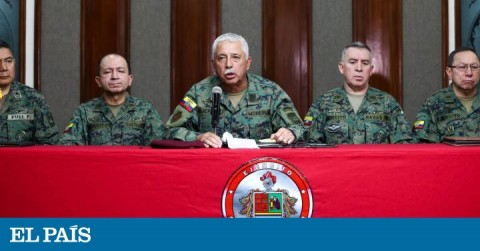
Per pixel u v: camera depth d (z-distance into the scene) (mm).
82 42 3902
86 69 3914
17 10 3799
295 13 3920
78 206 1677
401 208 1662
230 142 1877
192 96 2418
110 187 1672
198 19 3914
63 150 1689
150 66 3938
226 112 2432
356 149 1697
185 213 1666
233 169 1661
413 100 3928
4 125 3008
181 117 2357
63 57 3910
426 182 1664
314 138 2988
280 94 2475
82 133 2891
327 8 3939
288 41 3922
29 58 3885
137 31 3943
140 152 1670
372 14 3918
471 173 1662
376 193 1665
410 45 3926
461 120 2977
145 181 1670
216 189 1661
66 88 3914
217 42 2322
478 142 1871
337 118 2973
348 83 2973
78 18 3920
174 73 3920
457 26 3857
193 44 3916
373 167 1667
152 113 3000
